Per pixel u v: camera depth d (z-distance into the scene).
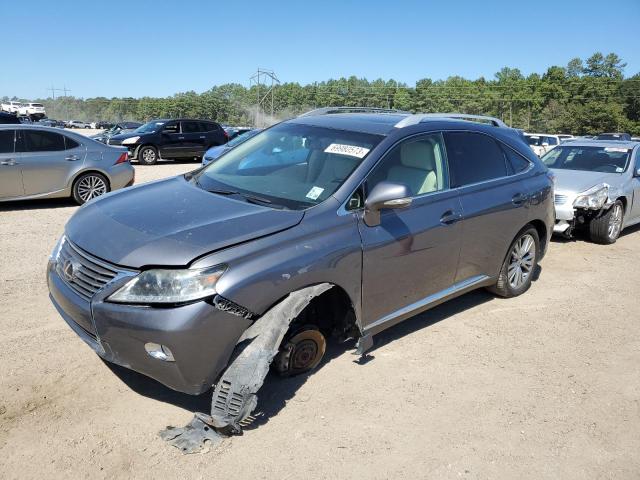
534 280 6.43
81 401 3.47
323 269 3.42
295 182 3.96
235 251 3.12
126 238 3.23
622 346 4.73
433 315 5.17
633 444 3.37
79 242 3.41
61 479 2.80
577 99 116.25
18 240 7.30
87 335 3.29
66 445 3.06
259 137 4.77
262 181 4.07
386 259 3.87
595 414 3.67
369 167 3.95
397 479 2.94
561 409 3.71
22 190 9.60
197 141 22.08
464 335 4.76
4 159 9.34
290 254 3.29
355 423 3.40
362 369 4.04
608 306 5.68
